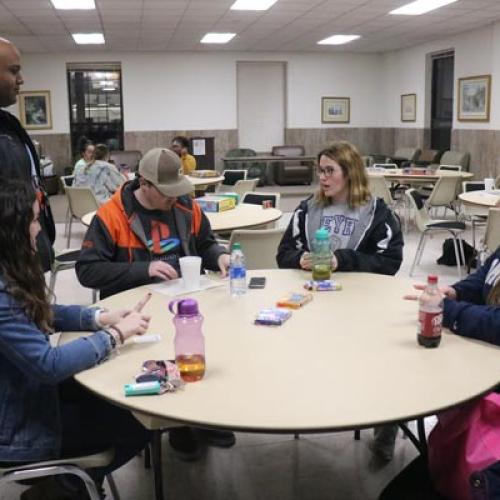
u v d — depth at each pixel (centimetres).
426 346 175
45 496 182
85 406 177
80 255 251
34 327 154
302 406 140
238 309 212
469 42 1094
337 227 270
